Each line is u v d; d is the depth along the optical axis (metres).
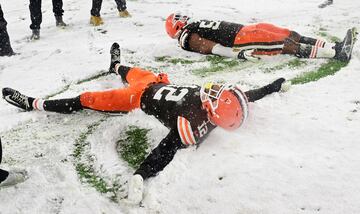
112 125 6.65
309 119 6.00
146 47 9.80
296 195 4.59
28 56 9.88
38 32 11.10
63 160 5.86
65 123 6.88
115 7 13.98
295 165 5.02
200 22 9.27
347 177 4.73
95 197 5.02
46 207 4.91
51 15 13.67
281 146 5.47
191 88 5.97
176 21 9.48
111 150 6.05
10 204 4.95
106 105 6.66
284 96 6.77
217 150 5.51
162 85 6.50
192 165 5.30
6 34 9.84
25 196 5.07
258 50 8.56
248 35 8.56
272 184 4.77
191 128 5.49
